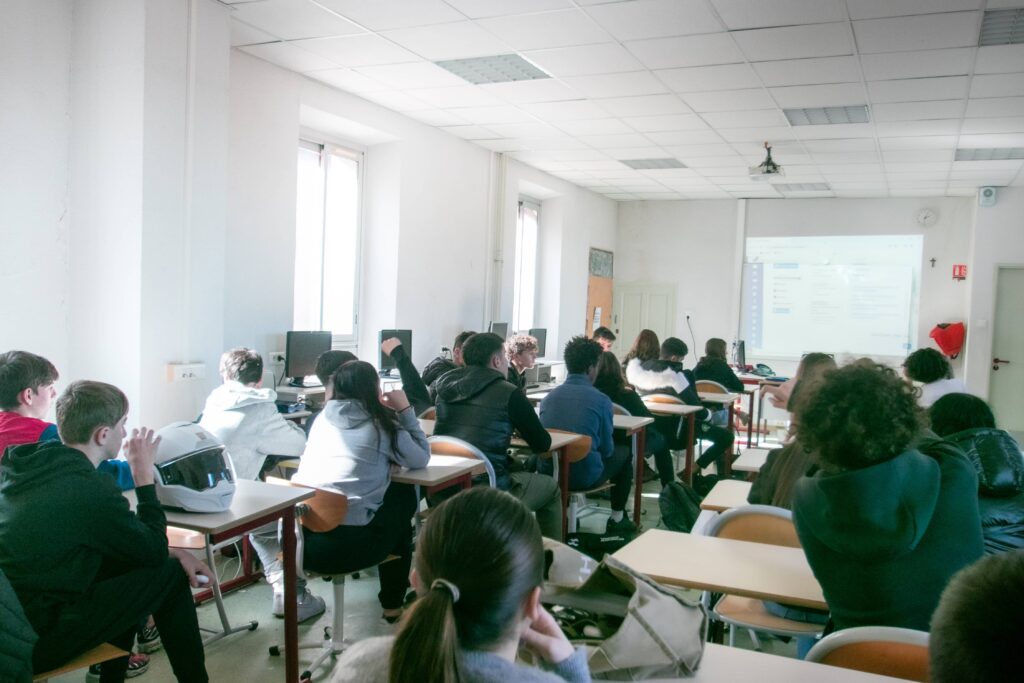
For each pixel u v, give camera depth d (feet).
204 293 13.75
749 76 16.94
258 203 17.10
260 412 11.48
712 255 34.76
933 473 5.04
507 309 27.22
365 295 22.31
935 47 14.61
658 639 4.18
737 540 7.09
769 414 31.71
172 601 7.18
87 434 6.86
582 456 13.42
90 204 13.10
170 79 13.10
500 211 26.58
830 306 32.50
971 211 30.27
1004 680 2.05
